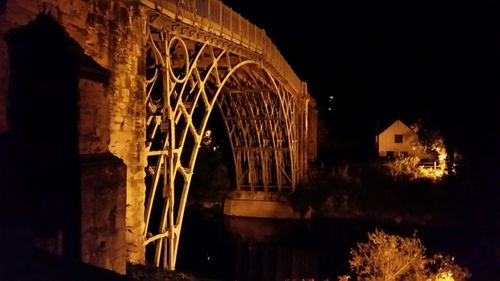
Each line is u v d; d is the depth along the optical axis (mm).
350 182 42156
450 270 18953
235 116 35031
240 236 34000
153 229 32969
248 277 25438
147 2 13203
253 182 39250
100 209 8461
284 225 37125
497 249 27609
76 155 8195
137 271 11945
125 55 12055
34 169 7703
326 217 39594
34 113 7785
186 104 17031
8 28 7418
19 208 7348
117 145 11758
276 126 35250
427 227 36125
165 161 15469
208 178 41750
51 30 8469
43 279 6602
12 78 7438
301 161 41469
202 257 28969
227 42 19641
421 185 41125
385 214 38938
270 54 26266
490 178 34375
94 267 7691
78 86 8266
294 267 26969
